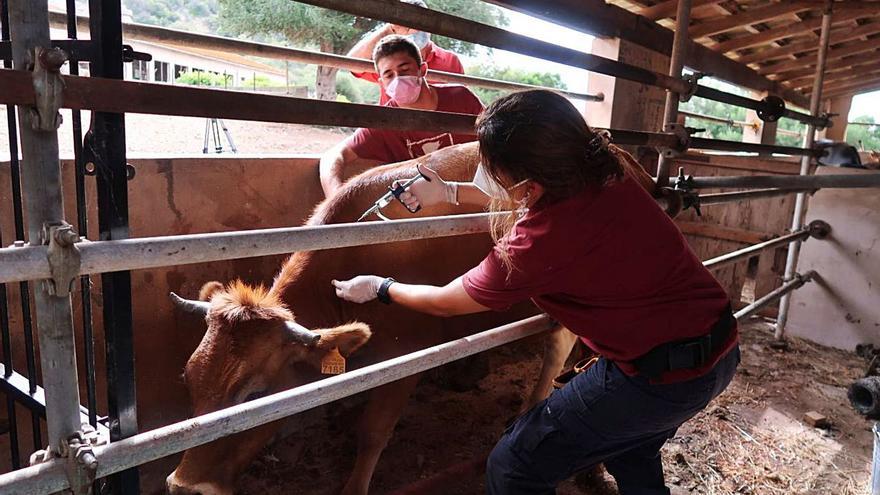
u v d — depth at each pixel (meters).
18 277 1.12
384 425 2.55
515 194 1.67
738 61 6.75
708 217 6.01
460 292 1.79
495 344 2.14
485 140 1.60
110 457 1.29
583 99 5.21
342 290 2.11
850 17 5.37
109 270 1.23
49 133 1.15
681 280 1.77
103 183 1.27
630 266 1.68
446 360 1.95
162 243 1.29
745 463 3.26
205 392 2.01
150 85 1.24
